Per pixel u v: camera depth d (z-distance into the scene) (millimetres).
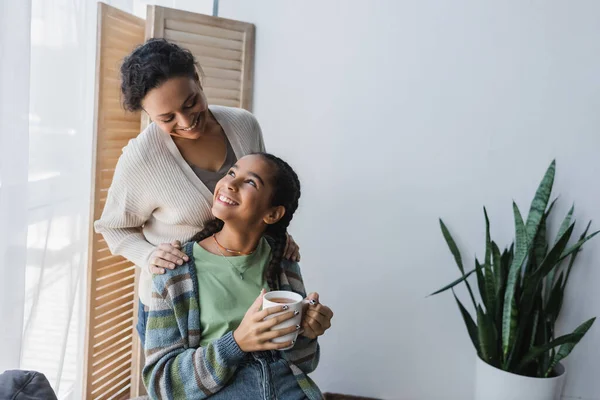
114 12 2004
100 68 1945
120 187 1496
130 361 2400
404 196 2344
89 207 2043
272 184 1373
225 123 1562
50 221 1866
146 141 1458
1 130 1533
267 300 1241
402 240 2371
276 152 2381
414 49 2258
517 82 2238
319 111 2330
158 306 1345
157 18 2100
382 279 2404
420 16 2238
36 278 1818
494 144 2279
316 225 2404
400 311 2418
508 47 2225
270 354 1376
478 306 2178
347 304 2439
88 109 2105
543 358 2172
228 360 1255
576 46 2197
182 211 1507
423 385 2455
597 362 2350
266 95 2348
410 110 2291
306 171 2377
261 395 1310
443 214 2338
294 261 1553
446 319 2402
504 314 2145
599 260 2291
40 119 1856
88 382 2080
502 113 2260
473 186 2309
